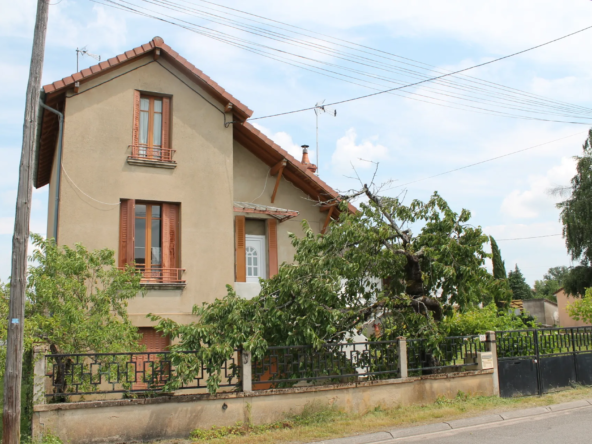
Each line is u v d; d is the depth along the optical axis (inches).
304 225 451.2
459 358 479.8
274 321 393.1
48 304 377.7
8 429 296.2
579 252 1381.6
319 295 400.8
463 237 462.3
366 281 465.4
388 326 466.3
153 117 553.0
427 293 469.4
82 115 513.7
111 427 333.1
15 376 301.1
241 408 367.6
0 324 335.3
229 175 564.7
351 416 393.4
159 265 532.7
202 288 535.5
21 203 311.4
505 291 464.1
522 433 358.3
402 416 392.5
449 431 370.3
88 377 361.1
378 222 457.1
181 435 348.5
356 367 420.2
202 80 556.7
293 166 613.3
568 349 511.5
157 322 509.0
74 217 497.4
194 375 358.0
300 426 369.4
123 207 522.9
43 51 323.6
